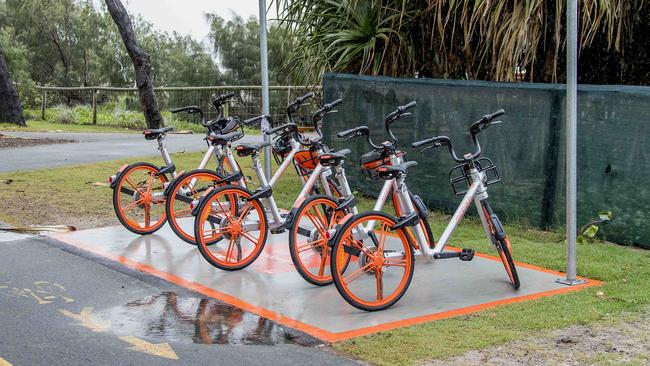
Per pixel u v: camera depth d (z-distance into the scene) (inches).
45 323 175.2
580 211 255.9
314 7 364.8
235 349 159.0
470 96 284.7
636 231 242.8
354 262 231.8
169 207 245.0
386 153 207.3
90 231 269.6
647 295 191.6
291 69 390.0
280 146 242.8
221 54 1210.0
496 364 149.3
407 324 173.8
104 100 905.5
